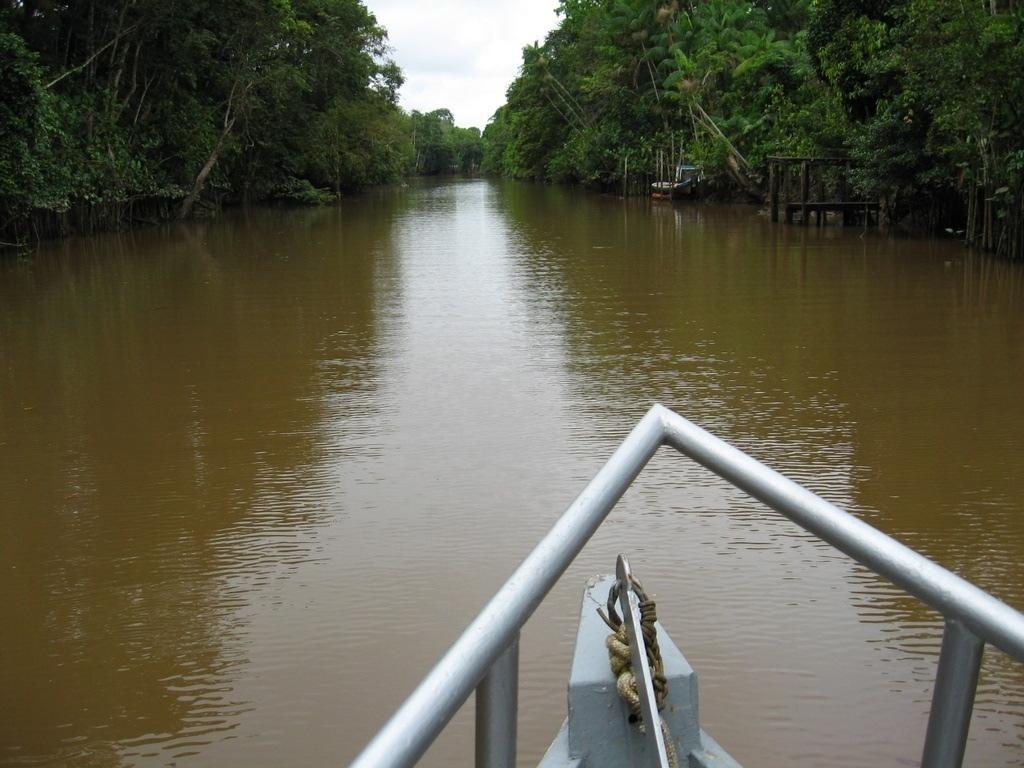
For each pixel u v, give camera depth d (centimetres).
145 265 1797
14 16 2367
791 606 450
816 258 1689
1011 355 916
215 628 449
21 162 1939
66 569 516
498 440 711
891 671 395
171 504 600
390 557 518
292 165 4134
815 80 2725
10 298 1402
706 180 3562
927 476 611
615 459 125
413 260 1845
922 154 1869
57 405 827
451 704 100
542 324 1146
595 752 137
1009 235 1600
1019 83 1471
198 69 3042
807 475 620
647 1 4141
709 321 1130
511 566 503
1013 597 457
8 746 368
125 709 390
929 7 1538
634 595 133
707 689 385
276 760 356
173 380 904
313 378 904
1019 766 337
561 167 5631
